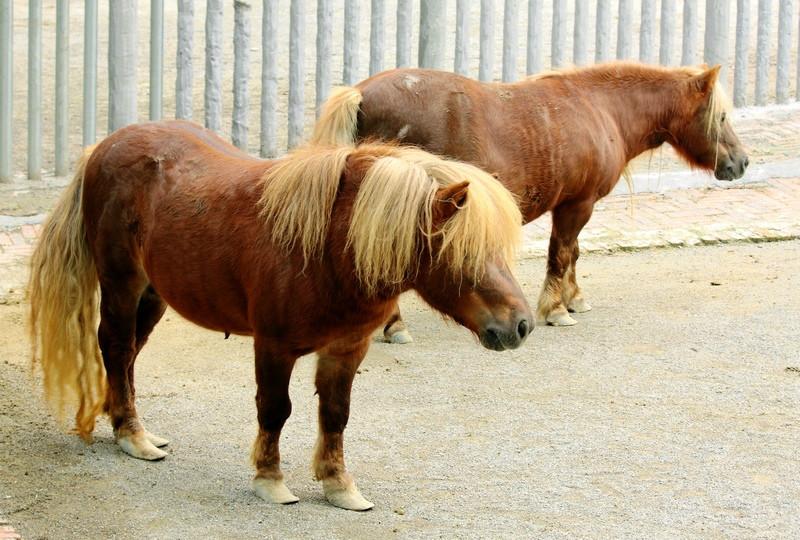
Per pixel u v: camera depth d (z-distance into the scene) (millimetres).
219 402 6598
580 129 7688
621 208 10703
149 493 5395
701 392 6859
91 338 5867
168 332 7773
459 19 11008
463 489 5562
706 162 8422
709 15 12125
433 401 6684
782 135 12172
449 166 4781
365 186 4695
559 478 5699
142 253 5520
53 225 5844
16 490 5367
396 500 5430
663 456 5969
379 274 4699
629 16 11664
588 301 8555
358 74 10992
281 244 4945
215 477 5605
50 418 6262
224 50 14016
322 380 5273
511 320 4629
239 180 5254
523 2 15031
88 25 10094
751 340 7738
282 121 12062
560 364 7312
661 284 8945
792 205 10844
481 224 4570
